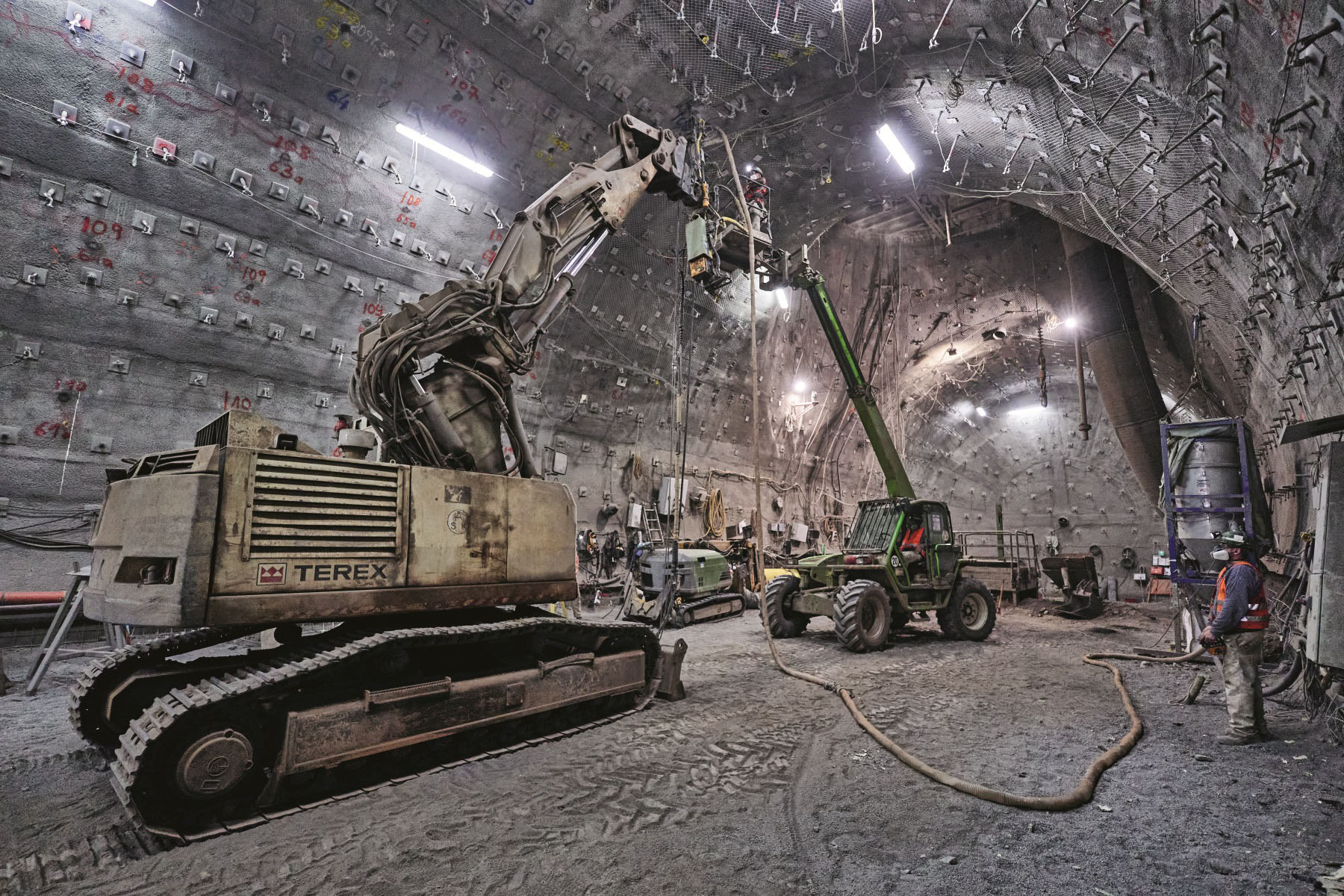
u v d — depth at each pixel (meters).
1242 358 9.73
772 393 19.03
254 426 3.91
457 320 5.15
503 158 10.47
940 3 7.74
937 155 11.93
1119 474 24.59
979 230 19.05
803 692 6.37
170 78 7.86
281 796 3.59
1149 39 5.31
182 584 3.33
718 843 3.18
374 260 10.23
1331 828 3.33
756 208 8.75
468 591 4.55
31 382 8.01
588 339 13.94
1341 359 5.20
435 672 4.78
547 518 5.20
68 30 7.17
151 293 8.56
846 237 18.80
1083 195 9.26
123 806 3.62
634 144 6.86
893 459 10.46
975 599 10.89
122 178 7.98
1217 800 3.73
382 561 4.12
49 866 2.94
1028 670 7.74
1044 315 19.64
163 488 3.61
